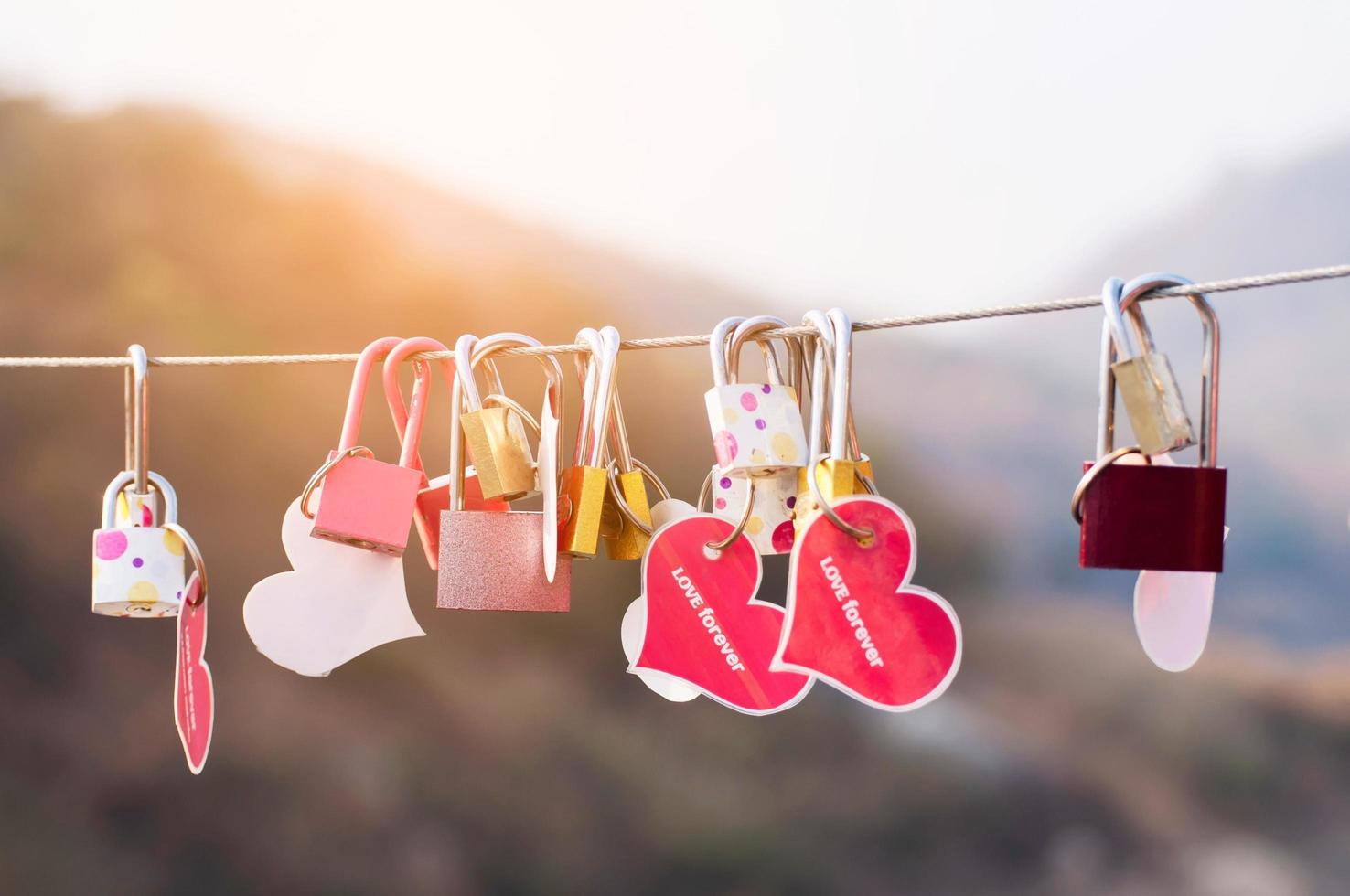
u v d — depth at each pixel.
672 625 1.20
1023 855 6.23
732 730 6.17
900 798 6.19
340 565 1.35
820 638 1.10
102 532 1.34
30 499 5.84
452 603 1.28
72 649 5.80
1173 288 1.07
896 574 1.11
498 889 5.75
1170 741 6.46
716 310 7.55
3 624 5.72
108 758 5.70
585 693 6.09
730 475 1.24
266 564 5.90
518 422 1.30
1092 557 1.05
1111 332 1.06
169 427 5.95
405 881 5.71
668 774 6.04
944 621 1.10
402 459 1.40
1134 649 6.61
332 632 1.34
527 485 1.29
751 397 1.21
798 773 6.14
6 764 5.60
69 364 1.45
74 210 6.18
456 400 1.31
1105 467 1.05
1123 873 6.05
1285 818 6.21
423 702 5.97
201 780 5.74
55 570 5.83
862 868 6.03
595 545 1.27
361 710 5.93
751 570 1.21
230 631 5.85
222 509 5.91
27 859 5.48
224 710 5.80
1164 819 6.24
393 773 5.85
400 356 1.38
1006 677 6.60
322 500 1.31
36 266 6.06
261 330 6.20
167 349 6.02
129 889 5.53
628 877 5.88
